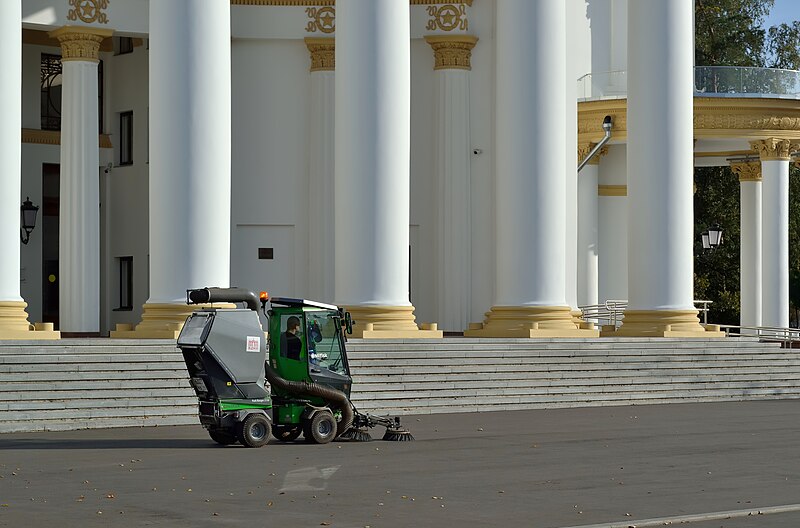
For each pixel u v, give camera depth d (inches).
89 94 1966.0
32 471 963.3
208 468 981.8
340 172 1729.8
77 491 855.7
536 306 1831.9
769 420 1432.1
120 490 860.6
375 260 1715.1
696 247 3814.0
